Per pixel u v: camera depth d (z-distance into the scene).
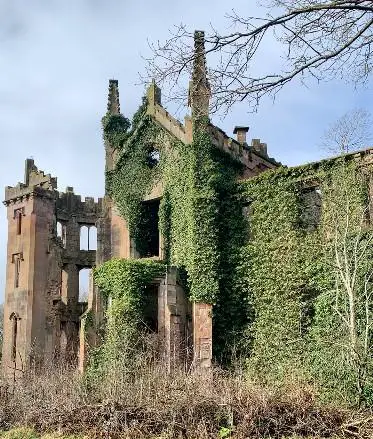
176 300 33.00
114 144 41.28
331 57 9.72
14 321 46.69
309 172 30.55
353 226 27.20
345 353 23.53
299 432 18.69
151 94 38.59
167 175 36.81
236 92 10.16
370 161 28.31
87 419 20.62
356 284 24.36
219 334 32.31
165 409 19.61
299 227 30.77
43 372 35.50
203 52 10.12
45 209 47.72
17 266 47.91
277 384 26.67
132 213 38.81
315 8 9.26
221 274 32.81
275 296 30.64
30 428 21.48
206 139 34.44
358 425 18.84
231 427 18.86
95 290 35.22
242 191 33.31
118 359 29.09
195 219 33.16
